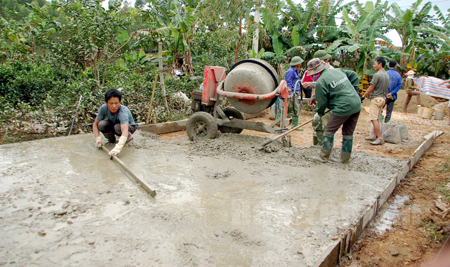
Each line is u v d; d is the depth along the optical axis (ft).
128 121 16.65
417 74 58.08
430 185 13.87
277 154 16.29
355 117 14.62
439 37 54.54
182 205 9.82
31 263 6.74
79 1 27.71
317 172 13.58
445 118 34.42
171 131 22.98
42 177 11.83
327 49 49.19
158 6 31.63
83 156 14.64
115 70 34.60
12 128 18.35
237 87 18.95
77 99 20.88
